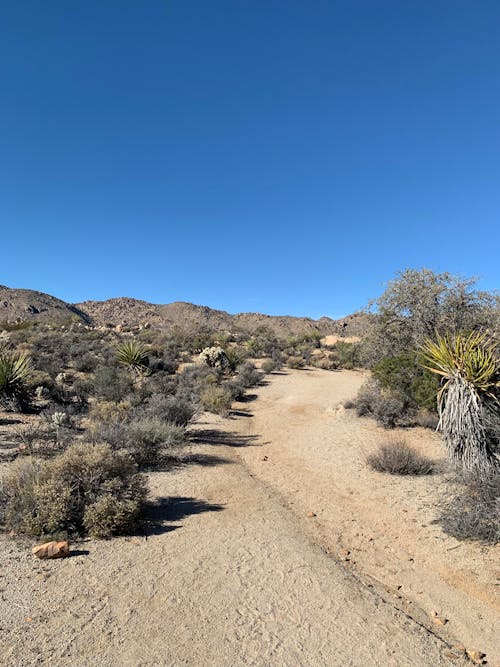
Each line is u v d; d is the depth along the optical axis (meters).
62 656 3.75
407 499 8.52
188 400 18.94
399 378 15.93
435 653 4.18
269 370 32.56
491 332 15.54
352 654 4.05
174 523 6.86
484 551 6.26
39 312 83.81
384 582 5.62
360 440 13.52
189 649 3.96
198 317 100.25
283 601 4.83
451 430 7.18
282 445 13.59
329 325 97.38
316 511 8.08
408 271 19.42
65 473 6.58
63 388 17.94
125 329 55.38
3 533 6.00
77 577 5.02
